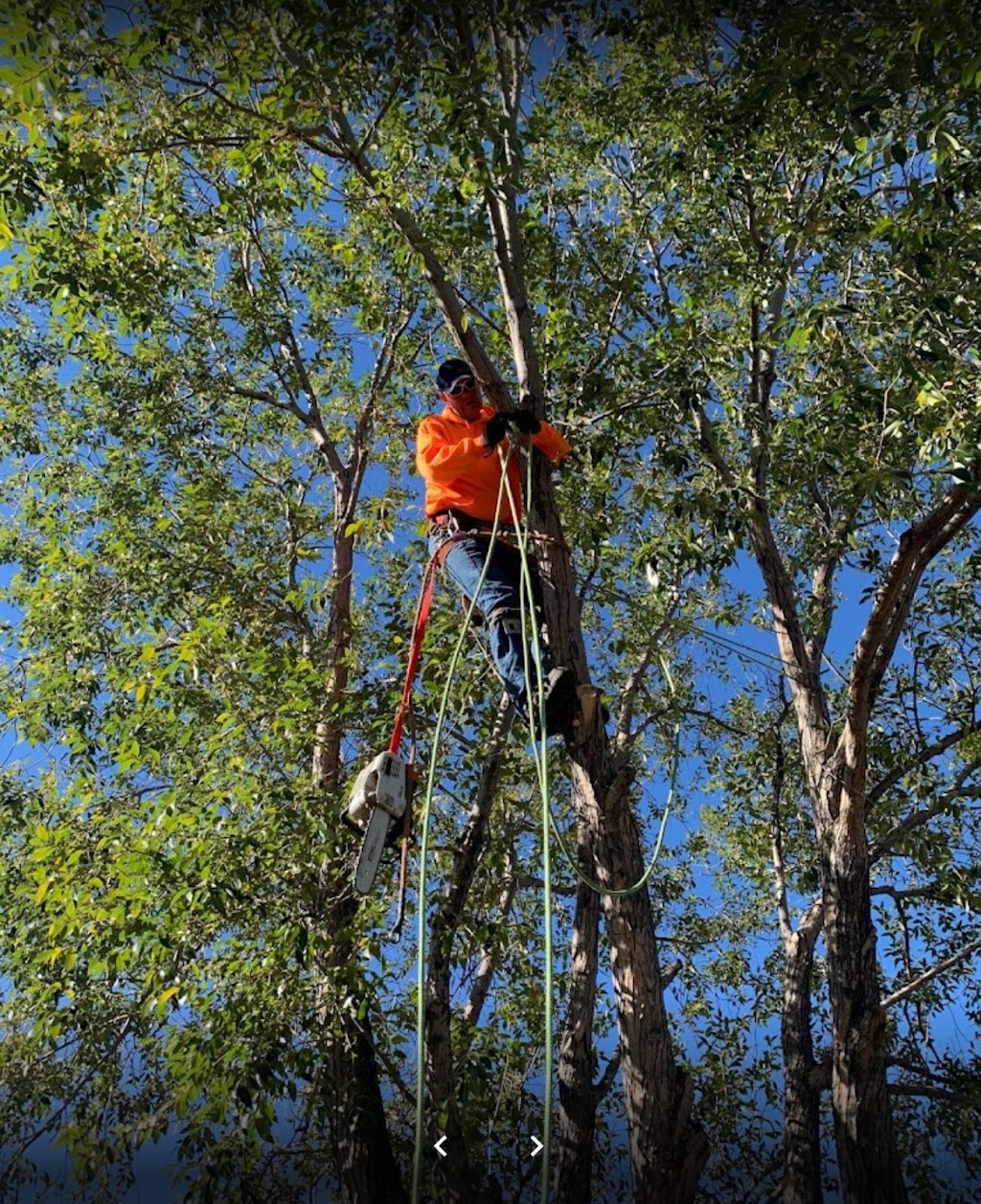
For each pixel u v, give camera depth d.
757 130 7.55
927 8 5.08
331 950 7.73
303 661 8.56
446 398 5.29
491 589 4.91
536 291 9.26
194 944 7.80
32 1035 8.91
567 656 5.46
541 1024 10.08
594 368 8.06
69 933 7.97
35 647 12.17
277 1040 7.30
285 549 11.48
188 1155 7.77
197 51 6.10
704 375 8.02
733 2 6.51
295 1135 9.09
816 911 11.49
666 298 9.60
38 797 12.01
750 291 8.59
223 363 12.95
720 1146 12.09
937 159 6.07
